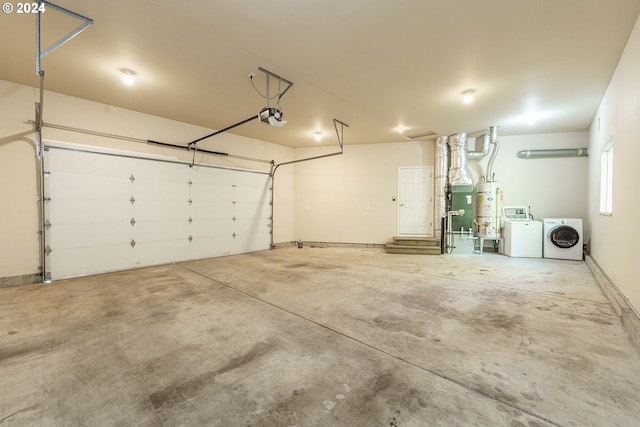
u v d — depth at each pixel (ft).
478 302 11.44
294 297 12.13
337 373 6.60
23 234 14.12
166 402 5.64
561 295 12.32
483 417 5.17
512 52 11.14
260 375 6.53
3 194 13.62
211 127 21.39
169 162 19.54
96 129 16.37
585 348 7.68
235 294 12.57
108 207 16.80
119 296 12.29
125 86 14.28
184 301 11.64
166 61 11.88
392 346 7.87
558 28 9.62
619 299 10.66
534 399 5.67
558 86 14.08
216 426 5.01
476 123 20.27
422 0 8.31
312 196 28.48
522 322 9.43
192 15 9.01
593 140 19.10
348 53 11.25
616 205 12.16
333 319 9.77
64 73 12.91
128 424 5.08
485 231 23.22
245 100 16.08
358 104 16.58
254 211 25.21
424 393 5.86
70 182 15.44
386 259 21.24
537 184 23.13
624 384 6.12
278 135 23.99
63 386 6.17
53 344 8.04
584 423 5.03
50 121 14.88
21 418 5.24
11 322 9.52
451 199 23.76
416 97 15.51
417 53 11.23
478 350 7.62
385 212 26.71
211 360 7.18
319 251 25.32
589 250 20.47
